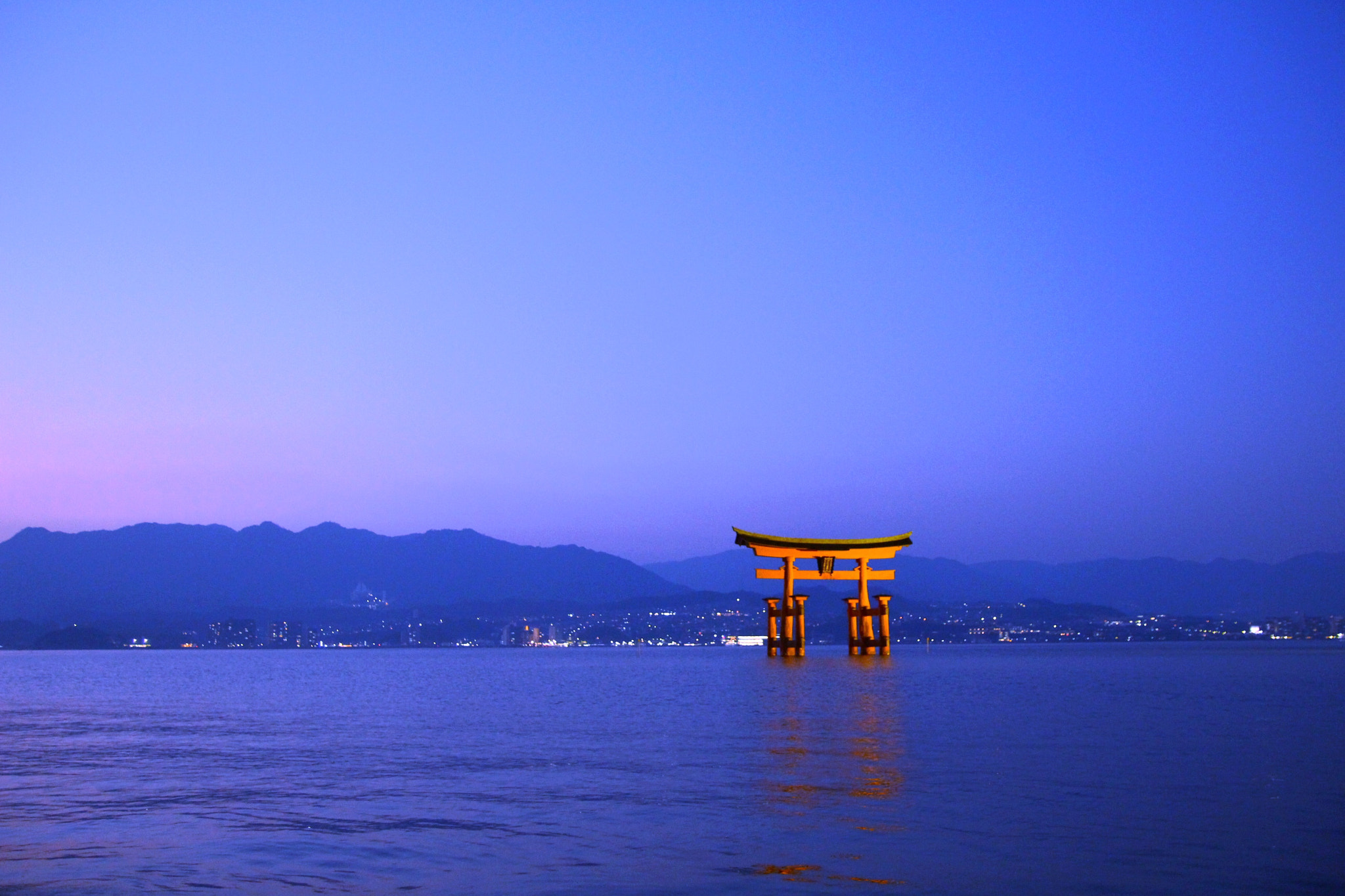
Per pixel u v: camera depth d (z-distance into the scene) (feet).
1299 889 55.36
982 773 94.22
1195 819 72.18
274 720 168.25
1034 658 582.35
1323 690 229.04
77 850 65.41
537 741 127.44
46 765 107.76
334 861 62.23
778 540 455.22
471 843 66.44
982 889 55.57
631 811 76.84
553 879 57.88
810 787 86.89
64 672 490.08
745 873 58.75
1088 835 67.46
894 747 115.34
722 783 89.61
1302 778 90.22
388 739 132.16
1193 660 521.65
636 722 154.61
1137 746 114.62
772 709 178.09
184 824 73.46
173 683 347.36
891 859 61.57
